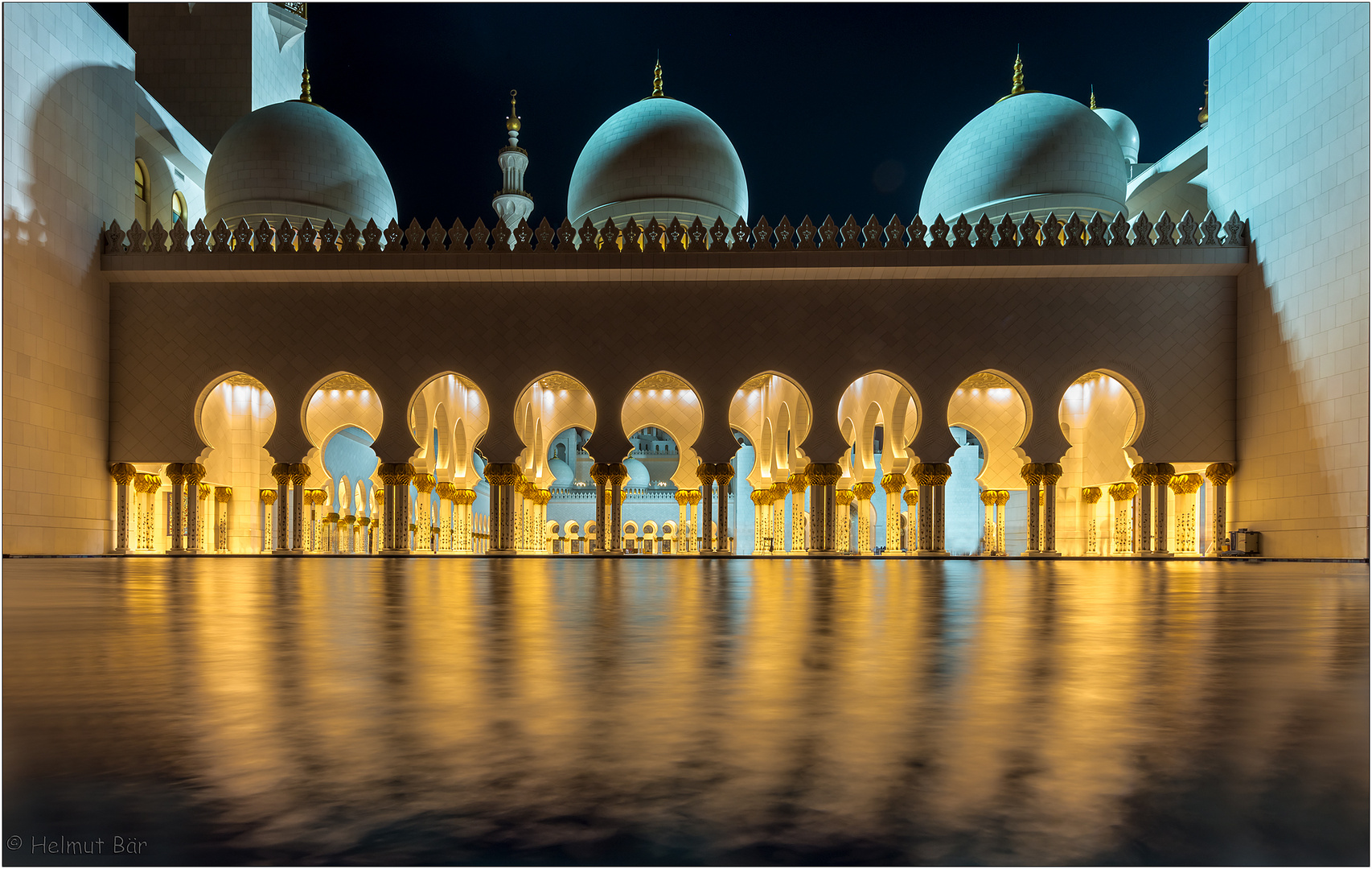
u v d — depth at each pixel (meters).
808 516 25.52
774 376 29.62
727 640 3.77
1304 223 21.53
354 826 1.20
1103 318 23.72
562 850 1.09
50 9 21.91
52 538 21.72
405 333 23.78
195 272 23.55
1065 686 2.51
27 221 20.94
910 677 2.66
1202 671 2.83
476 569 14.41
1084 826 1.21
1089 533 29.22
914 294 23.72
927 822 1.23
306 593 7.55
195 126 33.06
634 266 23.39
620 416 23.62
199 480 24.02
